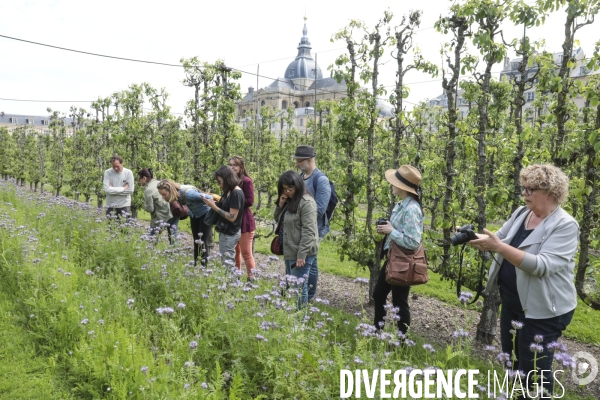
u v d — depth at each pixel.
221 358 3.70
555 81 5.08
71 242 7.05
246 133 23.70
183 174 16.12
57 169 20.97
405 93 7.26
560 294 3.04
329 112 16.03
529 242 3.15
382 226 4.37
